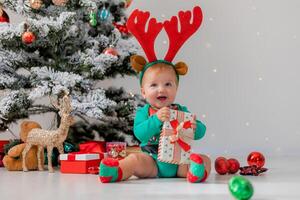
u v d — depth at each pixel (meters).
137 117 2.25
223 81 3.84
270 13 3.86
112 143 2.70
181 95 3.82
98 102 2.76
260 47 3.85
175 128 2.15
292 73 3.86
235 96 3.83
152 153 2.22
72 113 2.79
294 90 3.85
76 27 2.90
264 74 3.85
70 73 2.81
